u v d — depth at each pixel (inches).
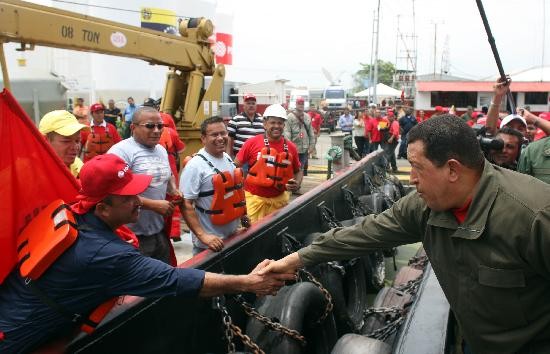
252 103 280.5
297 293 121.2
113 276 73.8
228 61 973.2
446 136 66.6
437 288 121.3
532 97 1285.7
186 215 139.0
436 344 95.0
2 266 76.2
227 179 145.4
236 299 114.6
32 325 73.9
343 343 110.3
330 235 91.4
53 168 84.8
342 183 242.4
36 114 389.7
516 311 66.6
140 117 144.9
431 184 68.6
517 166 167.3
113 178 75.3
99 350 79.9
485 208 66.1
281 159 199.2
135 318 87.5
